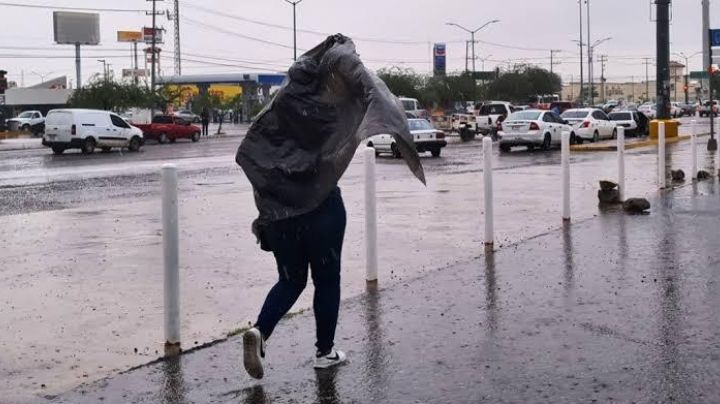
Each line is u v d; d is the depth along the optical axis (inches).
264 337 206.1
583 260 348.5
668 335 238.8
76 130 1408.7
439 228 460.4
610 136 1530.5
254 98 3511.3
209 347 238.2
